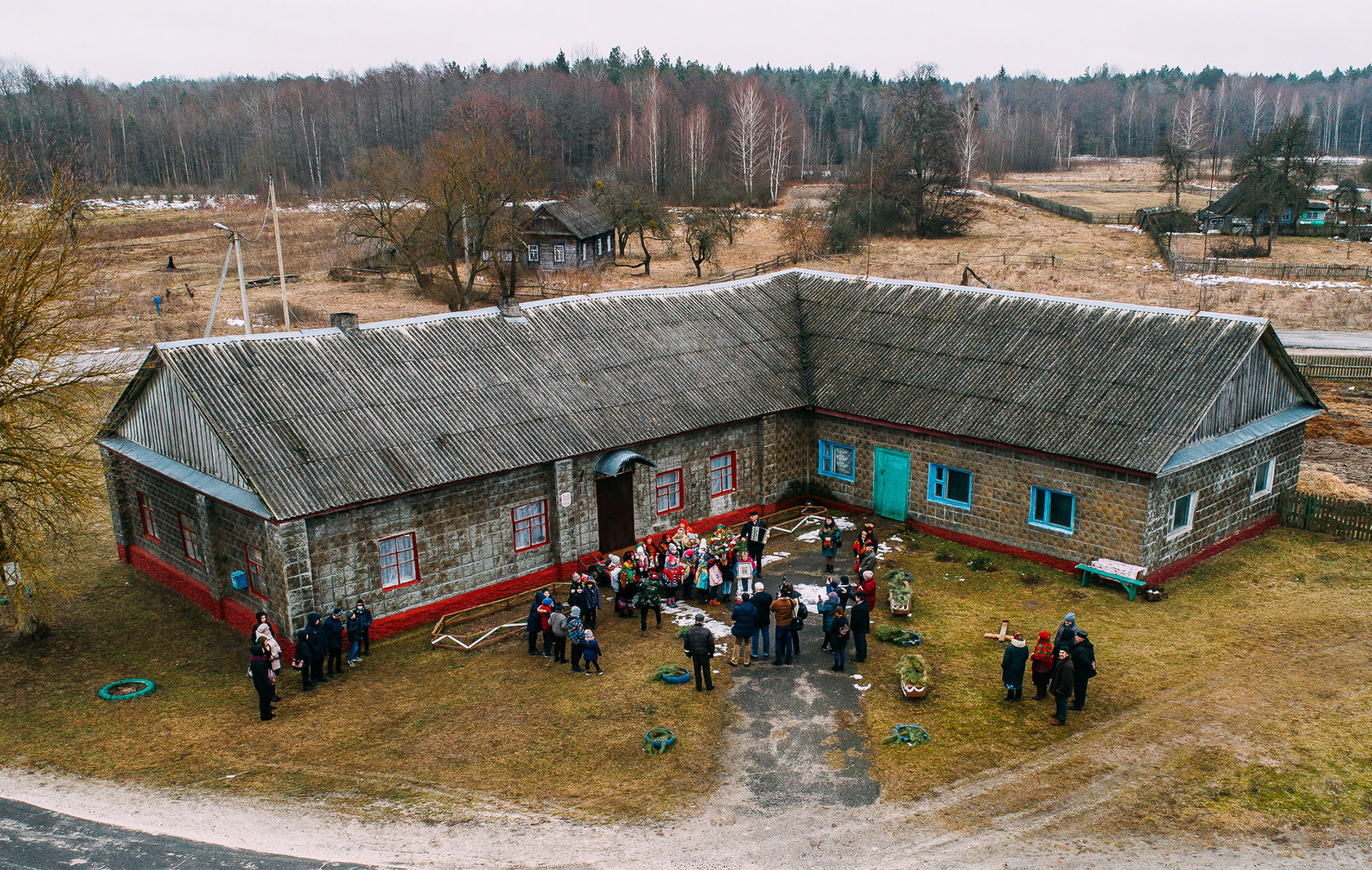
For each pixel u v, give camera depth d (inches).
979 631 917.2
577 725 765.9
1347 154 7701.8
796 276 1467.8
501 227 2498.8
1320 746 700.0
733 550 1060.5
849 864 589.0
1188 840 601.9
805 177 5502.0
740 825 631.8
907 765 697.0
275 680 832.9
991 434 1081.4
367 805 661.3
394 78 6003.9
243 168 5108.3
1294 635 887.1
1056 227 3767.2
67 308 1110.4
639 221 3287.4
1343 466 1411.2
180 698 834.2
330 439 930.1
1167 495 994.7
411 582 957.8
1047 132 7096.5
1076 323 1158.3
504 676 858.1
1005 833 615.5
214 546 969.5
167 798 674.8
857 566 986.1
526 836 622.5
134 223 3831.2
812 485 1290.6
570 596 918.4
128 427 1075.9
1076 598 990.4
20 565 891.4
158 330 2182.6
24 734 774.5
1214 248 3171.8
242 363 968.9
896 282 1364.4
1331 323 2224.4
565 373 1128.2
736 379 1229.1
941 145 3656.5
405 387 1022.4
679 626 959.6
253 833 628.7
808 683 827.4
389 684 848.3
